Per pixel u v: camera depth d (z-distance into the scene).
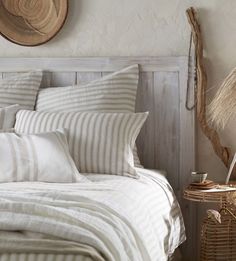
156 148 5.03
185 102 4.98
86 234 3.11
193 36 4.97
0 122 4.84
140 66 5.02
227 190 4.57
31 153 4.37
